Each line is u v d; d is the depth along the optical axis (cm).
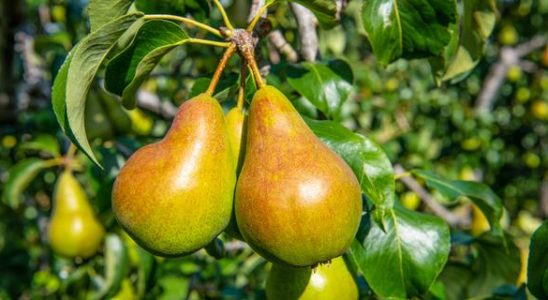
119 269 110
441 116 226
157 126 157
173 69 163
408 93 209
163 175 60
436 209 141
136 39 66
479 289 95
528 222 195
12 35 143
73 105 64
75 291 124
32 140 132
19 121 151
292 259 59
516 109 262
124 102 70
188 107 62
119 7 69
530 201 269
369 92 196
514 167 266
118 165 106
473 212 126
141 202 60
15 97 149
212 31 66
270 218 59
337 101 76
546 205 245
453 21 74
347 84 77
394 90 211
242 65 65
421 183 152
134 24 64
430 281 73
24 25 162
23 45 163
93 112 110
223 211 61
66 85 63
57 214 114
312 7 70
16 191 117
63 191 114
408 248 73
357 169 67
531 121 261
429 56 76
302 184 59
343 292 72
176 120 62
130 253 120
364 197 73
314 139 61
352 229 60
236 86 72
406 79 221
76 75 64
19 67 174
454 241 94
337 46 150
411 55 76
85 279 120
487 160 231
